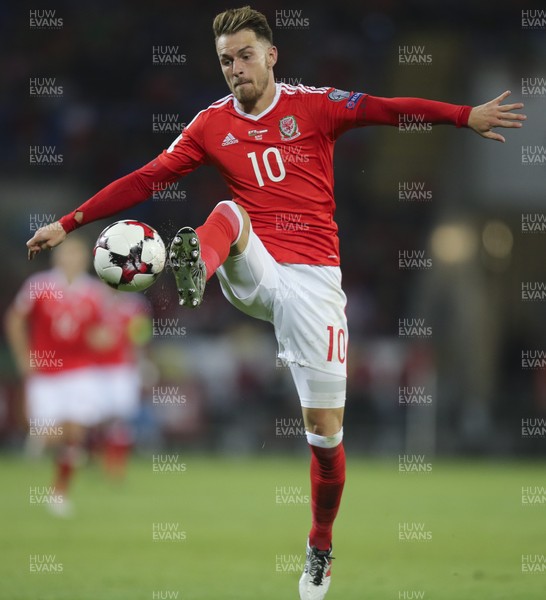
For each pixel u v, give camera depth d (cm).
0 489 4538
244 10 1977
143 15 9256
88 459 5947
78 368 4306
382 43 8981
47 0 9144
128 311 4853
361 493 4456
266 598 2100
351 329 8050
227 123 2022
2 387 6900
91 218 2022
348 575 2406
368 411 7075
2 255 8038
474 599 2066
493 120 1914
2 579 2327
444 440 7144
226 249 1841
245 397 7062
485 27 8912
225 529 3294
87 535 3116
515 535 3114
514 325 8400
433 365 7206
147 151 8794
